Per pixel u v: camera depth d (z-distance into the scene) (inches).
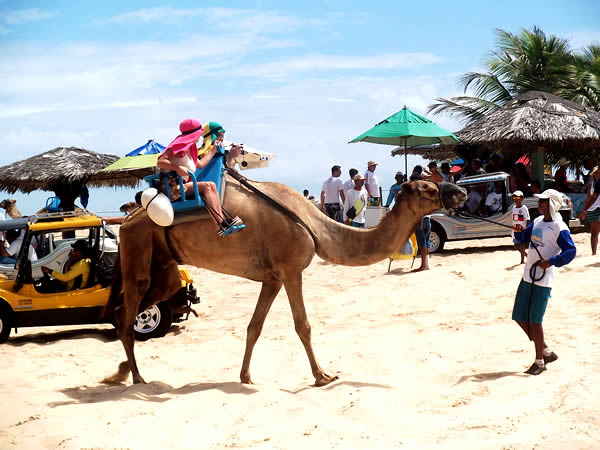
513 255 640.4
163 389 298.4
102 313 319.0
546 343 331.0
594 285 454.6
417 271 595.5
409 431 235.0
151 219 292.0
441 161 1301.7
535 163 852.6
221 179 295.4
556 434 216.2
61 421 246.5
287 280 297.4
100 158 799.7
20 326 413.4
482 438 220.5
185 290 439.8
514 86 1254.9
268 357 367.2
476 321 410.9
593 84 1147.9
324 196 768.3
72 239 513.0
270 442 223.0
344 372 324.8
